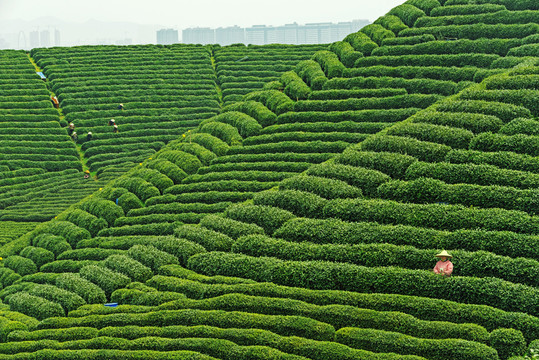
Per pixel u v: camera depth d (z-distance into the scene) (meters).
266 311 24.48
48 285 33.31
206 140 50.91
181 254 32.31
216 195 40.38
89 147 68.81
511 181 27.25
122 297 29.73
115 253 36.25
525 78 35.41
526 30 46.00
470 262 23.34
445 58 47.59
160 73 84.56
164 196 42.81
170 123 73.31
